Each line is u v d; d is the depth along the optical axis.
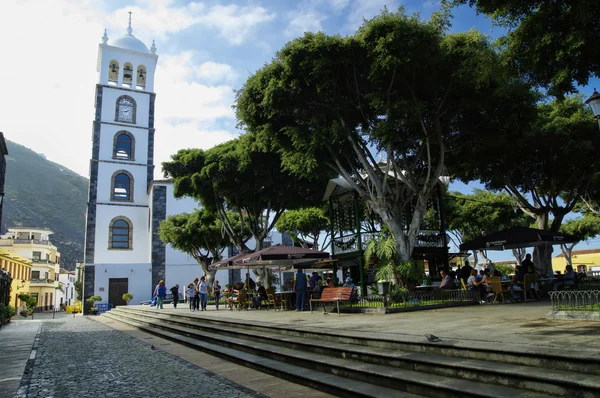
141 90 43.56
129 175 41.31
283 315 13.62
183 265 39.06
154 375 7.40
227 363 8.40
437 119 13.94
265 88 13.92
